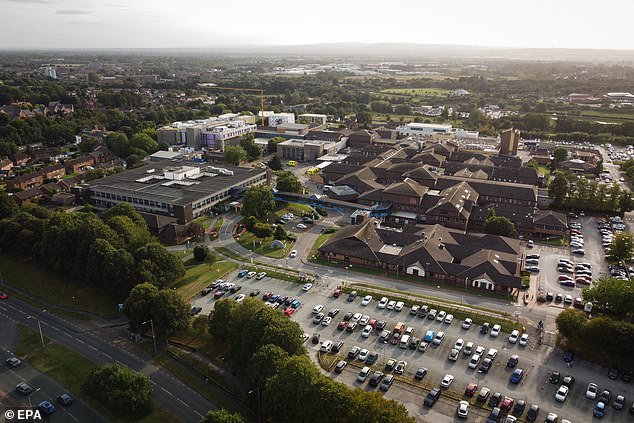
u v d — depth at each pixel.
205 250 147.25
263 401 82.94
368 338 110.56
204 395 93.56
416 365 101.12
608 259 151.38
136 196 186.75
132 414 87.19
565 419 86.25
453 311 119.75
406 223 179.88
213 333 105.38
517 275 131.88
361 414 73.44
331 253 150.88
